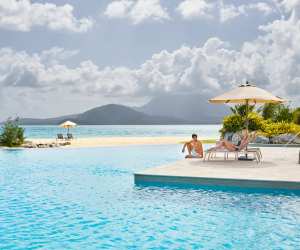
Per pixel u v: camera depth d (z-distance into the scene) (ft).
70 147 81.66
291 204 24.98
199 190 30.04
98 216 22.53
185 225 20.59
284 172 33.27
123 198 27.37
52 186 32.96
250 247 17.24
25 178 37.83
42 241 18.17
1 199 27.50
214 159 45.70
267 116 93.35
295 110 92.22
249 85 45.09
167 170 34.88
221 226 20.35
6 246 17.51
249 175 31.40
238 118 80.79
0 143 80.48
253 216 22.24
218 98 43.60
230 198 26.91
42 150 74.74
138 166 48.14
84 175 39.86
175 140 114.52
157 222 21.20
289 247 17.22
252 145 71.77
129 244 17.72
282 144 69.92
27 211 23.88
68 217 22.36
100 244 17.74
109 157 60.49
